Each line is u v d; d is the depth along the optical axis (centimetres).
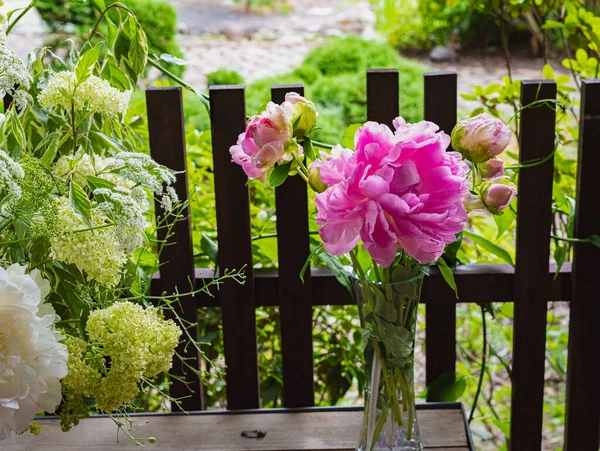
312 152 101
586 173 139
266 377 191
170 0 758
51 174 105
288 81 445
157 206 142
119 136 132
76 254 100
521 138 138
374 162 90
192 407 153
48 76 127
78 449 125
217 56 604
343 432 130
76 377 99
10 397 90
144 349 99
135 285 129
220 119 137
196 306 149
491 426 251
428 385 158
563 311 297
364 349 109
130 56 138
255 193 188
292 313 149
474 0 205
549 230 143
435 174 90
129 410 140
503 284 149
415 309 106
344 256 137
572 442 157
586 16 178
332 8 750
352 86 421
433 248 91
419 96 439
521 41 600
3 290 89
